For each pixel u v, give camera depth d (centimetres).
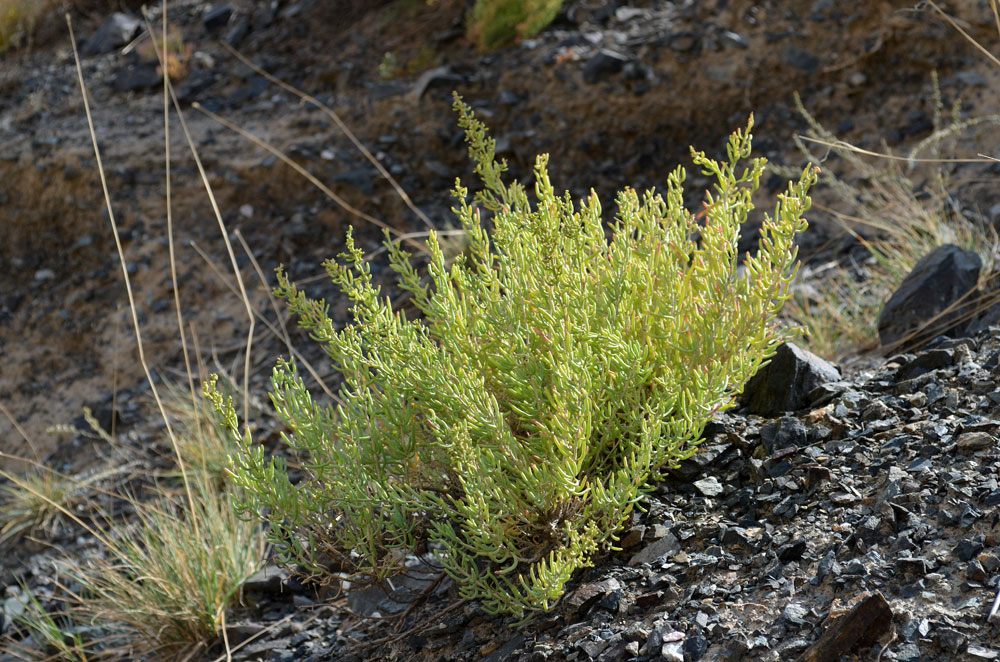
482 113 664
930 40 611
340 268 277
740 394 295
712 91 641
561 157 642
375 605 306
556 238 253
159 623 348
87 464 539
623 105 648
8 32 873
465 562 227
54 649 380
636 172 629
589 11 730
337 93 712
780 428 270
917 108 591
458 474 241
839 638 181
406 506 240
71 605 418
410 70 712
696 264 259
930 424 251
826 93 621
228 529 378
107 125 730
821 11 651
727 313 243
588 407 225
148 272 644
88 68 813
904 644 177
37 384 614
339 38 768
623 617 219
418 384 244
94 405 581
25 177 696
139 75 777
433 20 756
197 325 608
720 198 265
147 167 683
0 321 656
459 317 255
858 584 198
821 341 384
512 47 707
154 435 540
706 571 223
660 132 640
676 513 252
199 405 521
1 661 388
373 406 251
